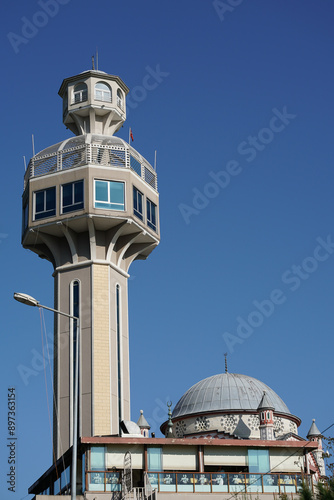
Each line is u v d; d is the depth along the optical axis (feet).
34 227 234.38
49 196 236.63
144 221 240.94
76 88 261.65
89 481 172.14
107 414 219.82
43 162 242.17
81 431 217.77
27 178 246.06
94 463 174.29
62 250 240.12
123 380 229.66
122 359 231.71
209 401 256.11
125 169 237.66
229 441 183.21
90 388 221.66
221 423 250.57
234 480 180.24
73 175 234.58
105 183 234.17
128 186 236.22
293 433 244.83
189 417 255.50
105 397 221.25
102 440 175.42
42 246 245.04
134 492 166.40
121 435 186.80
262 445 185.16
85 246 237.45
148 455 178.19
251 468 183.32
